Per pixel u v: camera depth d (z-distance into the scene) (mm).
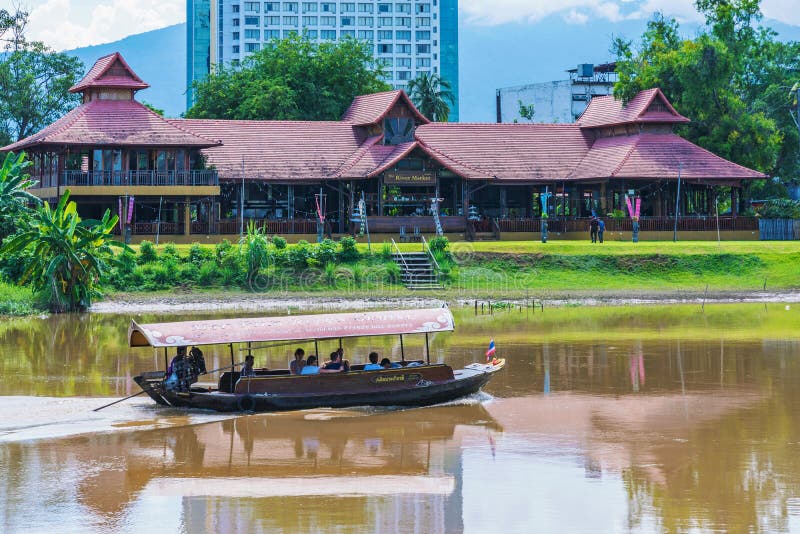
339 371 43406
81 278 80375
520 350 59125
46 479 32938
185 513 29594
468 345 61281
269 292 88938
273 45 160875
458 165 116938
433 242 97562
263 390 42656
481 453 35938
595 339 63719
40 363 54500
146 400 44844
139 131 108375
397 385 43562
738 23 140875
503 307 83438
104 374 51125
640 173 115062
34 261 80312
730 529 28000
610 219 114188
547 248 99625
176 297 86250
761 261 98438
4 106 140125
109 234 86062
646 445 36844
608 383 48938
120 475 33406
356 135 122875
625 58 134250
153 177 107000
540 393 46625
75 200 106875
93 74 113938
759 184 142250
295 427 39969
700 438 37906
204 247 94688
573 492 31344
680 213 120750
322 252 93812
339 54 141500
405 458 35344
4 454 36062
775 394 46156
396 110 118188
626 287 92438
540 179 119750
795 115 145500
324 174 116500
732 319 74688
